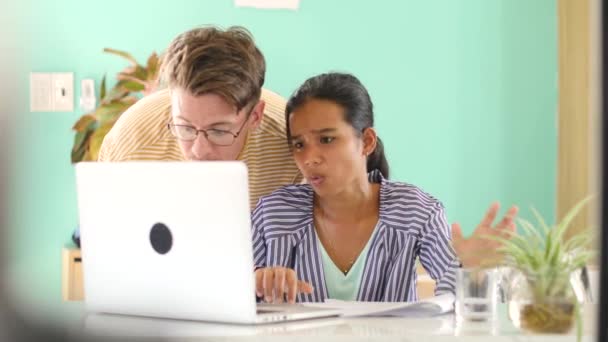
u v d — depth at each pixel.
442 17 3.56
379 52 3.54
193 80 1.90
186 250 1.47
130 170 1.50
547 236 1.40
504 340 1.35
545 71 3.61
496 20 3.58
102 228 1.57
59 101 3.41
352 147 1.91
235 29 2.06
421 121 3.58
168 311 1.52
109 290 1.58
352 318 1.54
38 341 0.65
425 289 2.99
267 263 1.95
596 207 0.67
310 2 3.49
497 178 3.62
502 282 1.63
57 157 3.43
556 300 1.36
